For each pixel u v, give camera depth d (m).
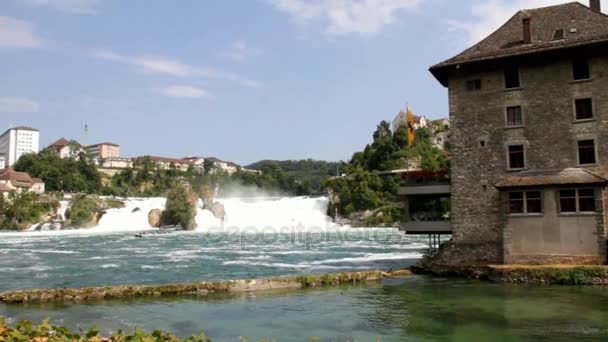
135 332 9.43
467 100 33.66
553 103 31.41
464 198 33.03
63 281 34.16
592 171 29.92
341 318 20.25
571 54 31.11
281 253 56.12
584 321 18.70
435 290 26.72
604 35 29.92
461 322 19.09
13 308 22.61
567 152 30.73
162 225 129.00
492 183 32.38
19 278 35.84
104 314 21.30
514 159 32.12
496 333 17.30
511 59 32.12
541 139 31.47
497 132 32.62
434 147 163.38
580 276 26.78
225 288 26.95
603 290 25.06
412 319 19.83
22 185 161.12
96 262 47.72
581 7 33.56
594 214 28.12
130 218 135.75
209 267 42.50
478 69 33.53
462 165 33.31
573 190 28.83
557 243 28.84
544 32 32.88
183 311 21.88
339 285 29.02
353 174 141.62
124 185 199.25
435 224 34.56
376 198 131.50
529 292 25.16
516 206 30.20
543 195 29.44
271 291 27.03
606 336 16.53
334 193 138.25
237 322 19.67
